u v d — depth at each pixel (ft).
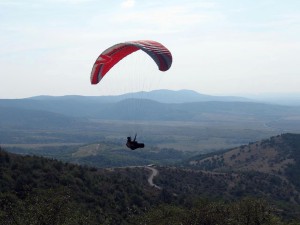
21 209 155.74
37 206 149.18
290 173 578.25
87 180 291.38
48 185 255.09
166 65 105.29
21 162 279.49
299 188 503.61
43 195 159.74
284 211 333.62
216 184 464.24
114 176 348.59
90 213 215.72
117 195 288.92
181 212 196.85
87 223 169.89
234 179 487.61
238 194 435.12
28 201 157.07
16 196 219.20
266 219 186.29
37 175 265.13
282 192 470.39
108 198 274.77
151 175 456.04
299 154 640.58
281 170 593.42
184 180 462.60
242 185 467.93
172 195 332.60
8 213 151.12
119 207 265.75
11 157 284.20
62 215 151.84
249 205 188.14
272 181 504.02
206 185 458.09
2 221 145.69
